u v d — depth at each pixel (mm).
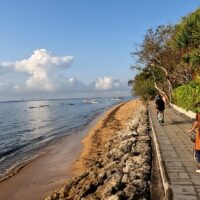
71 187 12617
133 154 14422
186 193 8000
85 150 25266
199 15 27516
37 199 14570
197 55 27375
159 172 11086
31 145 33656
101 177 11875
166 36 44094
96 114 77375
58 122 65000
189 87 25984
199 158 9516
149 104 51000
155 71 53750
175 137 16375
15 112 127062
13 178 18953
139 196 8953
